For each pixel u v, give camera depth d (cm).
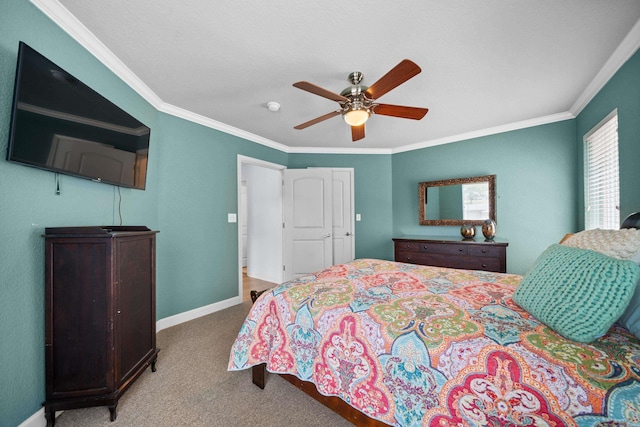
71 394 130
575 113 265
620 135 179
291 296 147
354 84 203
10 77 114
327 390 120
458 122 304
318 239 397
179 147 265
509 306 115
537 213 296
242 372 176
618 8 135
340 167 415
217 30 152
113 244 134
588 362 75
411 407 94
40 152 120
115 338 135
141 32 154
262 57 178
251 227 480
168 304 254
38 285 127
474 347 88
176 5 133
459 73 198
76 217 153
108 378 133
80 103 142
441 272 181
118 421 132
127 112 200
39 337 127
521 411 73
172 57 178
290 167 414
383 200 417
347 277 171
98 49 165
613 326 93
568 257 104
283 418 134
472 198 340
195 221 280
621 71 177
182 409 141
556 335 88
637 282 89
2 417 111
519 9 135
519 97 240
